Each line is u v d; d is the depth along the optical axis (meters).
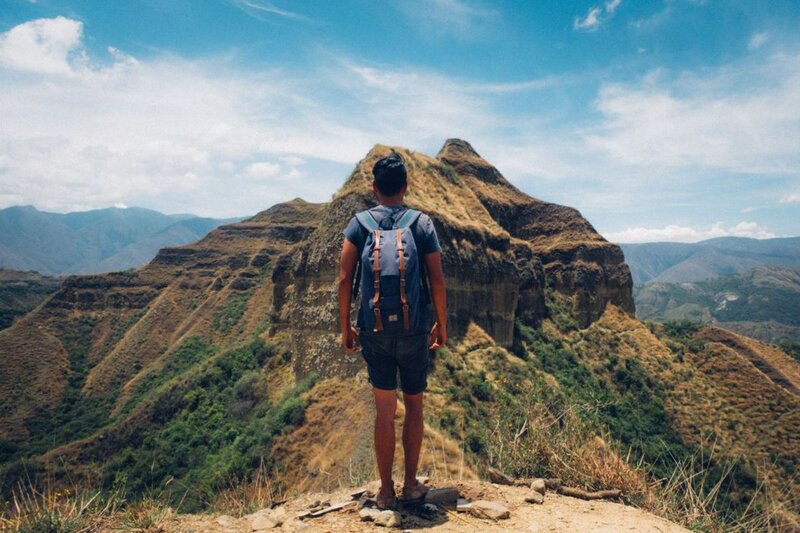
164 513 3.75
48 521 3.50
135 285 116.12
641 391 58.00
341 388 34.09
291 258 54.88
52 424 78.50
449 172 66.38
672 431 51.47
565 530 3.19
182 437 41.88
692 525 3.86
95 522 3.66
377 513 3.38
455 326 45.78
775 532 3.76
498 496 3.82
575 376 56.84
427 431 17.31
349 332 3.60
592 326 70.44
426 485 4.07
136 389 84.44
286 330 52.12
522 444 4.71
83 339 102.31
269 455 29.69
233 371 48.84
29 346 93.62
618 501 4.03
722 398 57.44
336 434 29.50
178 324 106.75
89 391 87.94
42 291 188.12
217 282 116.00
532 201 85.31
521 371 44.28
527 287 64.69
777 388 56.12
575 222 81.31
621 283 76.56
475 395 35.66
